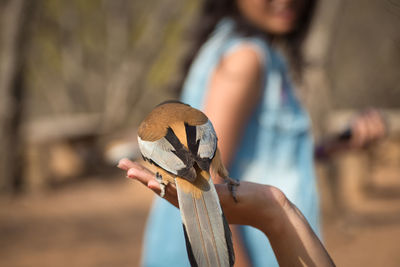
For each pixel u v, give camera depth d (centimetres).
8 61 1695
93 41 3095
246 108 349
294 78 472
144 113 2925
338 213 1299
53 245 1148
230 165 357
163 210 379
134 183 1855
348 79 3033
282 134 368
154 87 2689
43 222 1359
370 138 433
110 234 1234
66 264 1013
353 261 1005
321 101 1215
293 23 393
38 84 3359
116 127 2608
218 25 404
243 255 347
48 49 2933
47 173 1841
